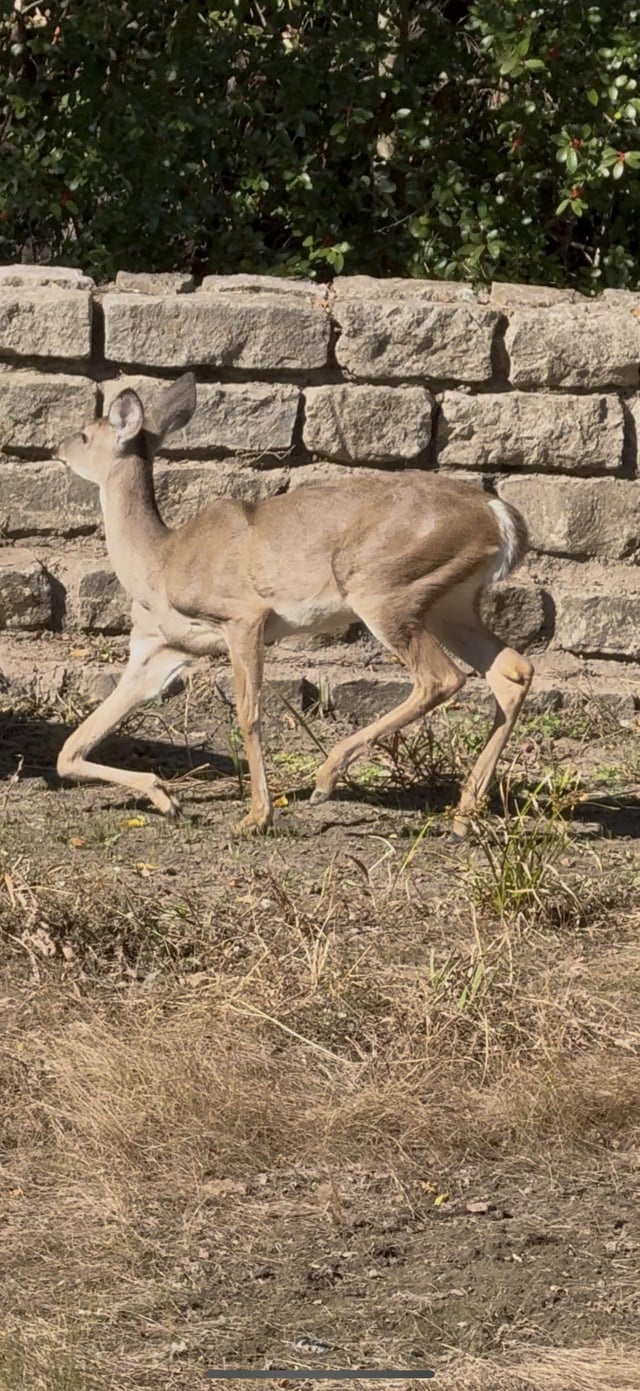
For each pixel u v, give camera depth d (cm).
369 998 1719
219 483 2767
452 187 3619
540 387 2802
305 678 2673
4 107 3688
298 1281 1293
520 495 2803
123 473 2319
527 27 3422
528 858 2016
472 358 2781
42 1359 1175
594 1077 1570
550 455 2798
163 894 1967
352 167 3709
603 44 3491
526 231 3709
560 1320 1245
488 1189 1441
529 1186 1448
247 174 3606
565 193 3575
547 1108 1528
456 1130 1502
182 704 2691
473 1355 1198
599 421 2789
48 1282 1279
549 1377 1173
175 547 2292
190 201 3594
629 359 2786
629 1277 1305
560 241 3831
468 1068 1606
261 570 2234
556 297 2883
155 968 1788
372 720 2672
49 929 1820
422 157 3706
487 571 2267
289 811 2328
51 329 2750
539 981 1789
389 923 1920
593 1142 1515
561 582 2819
